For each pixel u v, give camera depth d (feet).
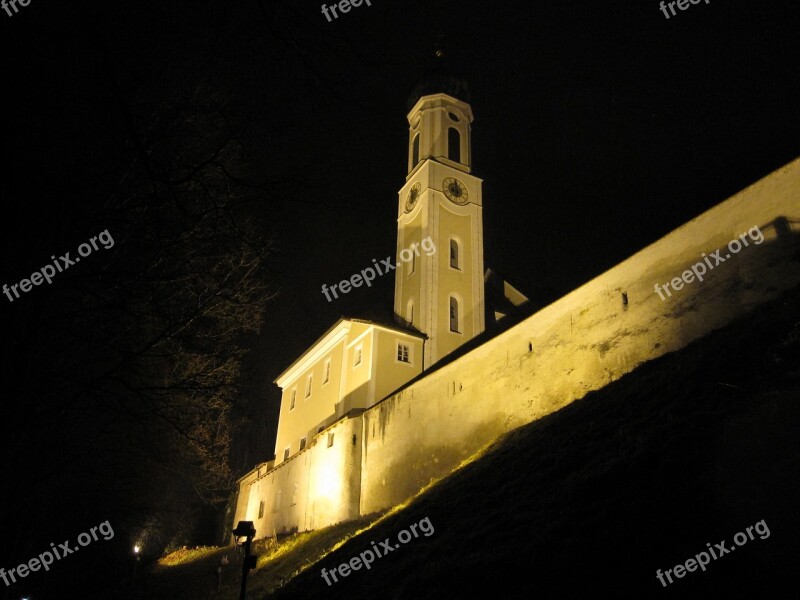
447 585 31.99
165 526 123.34
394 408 86.84
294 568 69.31
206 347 47.50
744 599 21.15
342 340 120.57
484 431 67.82
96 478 65.10
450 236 129.39
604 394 50.26
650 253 54.34
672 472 30.48
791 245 42.63
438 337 116.67
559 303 63.26
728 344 40.98
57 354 39.81
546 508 35.32
